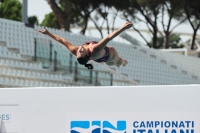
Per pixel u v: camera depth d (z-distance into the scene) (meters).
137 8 100.88
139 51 79.31
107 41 19.73
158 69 79.56
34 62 56.22
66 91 22.73
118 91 22.27
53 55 58.16
